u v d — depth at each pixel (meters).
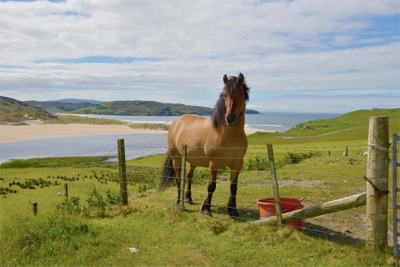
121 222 7.39
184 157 7.90
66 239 6.10
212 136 7.25
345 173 14.31
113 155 77.50
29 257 5.48
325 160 19.41
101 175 39.81
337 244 5.66
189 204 8.84
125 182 8.83
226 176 14.32
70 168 48.41
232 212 7.51
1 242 6.07
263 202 6.83
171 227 6.91
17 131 159.00
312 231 6.46
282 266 5.07
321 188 10.87
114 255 5.60
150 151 86.38
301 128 141.75
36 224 6.57
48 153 84.88
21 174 41.19
